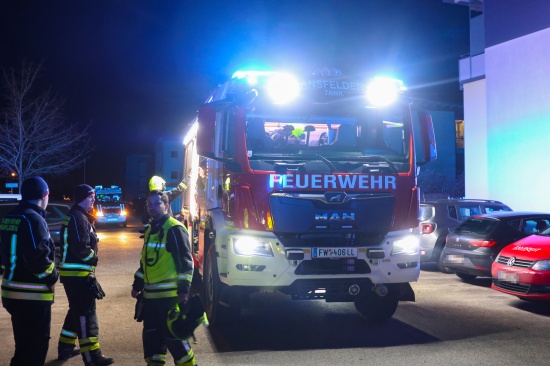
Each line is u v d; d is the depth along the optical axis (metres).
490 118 20.23
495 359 5.92
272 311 8.64
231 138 7.02
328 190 6.82
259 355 6.16
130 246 21.44
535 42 18.64
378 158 7.16
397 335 7.02
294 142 7.26
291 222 6.69
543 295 8.15
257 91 7.14
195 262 9.70
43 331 4.68
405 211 7.10
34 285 4.63
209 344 6.66
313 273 6.70
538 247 8.56
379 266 6.89
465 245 11.35
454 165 47.53
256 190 6.71
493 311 8.49
